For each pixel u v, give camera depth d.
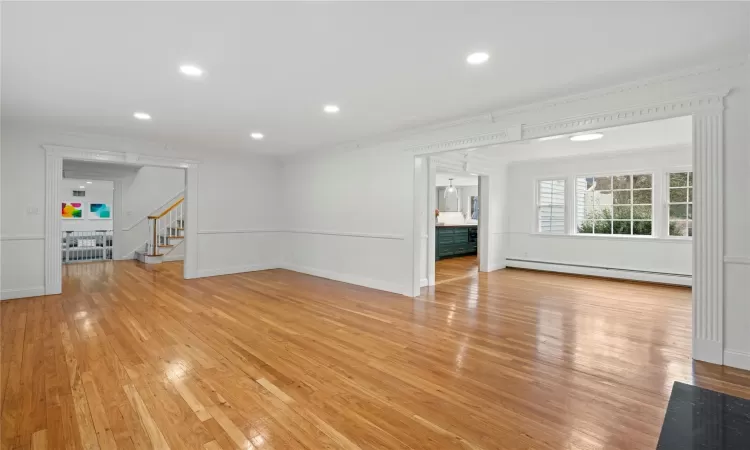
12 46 2.60
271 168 7.70
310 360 2.99
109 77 3.20
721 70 2.82
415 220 5.30
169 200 9.86
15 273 5.00
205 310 4.48
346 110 4.20
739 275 2.82
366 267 5.97
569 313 4.41
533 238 7.77
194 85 3.41
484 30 2.40
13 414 2.15
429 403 2.33
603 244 6.85
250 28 2.37
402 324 3.96
